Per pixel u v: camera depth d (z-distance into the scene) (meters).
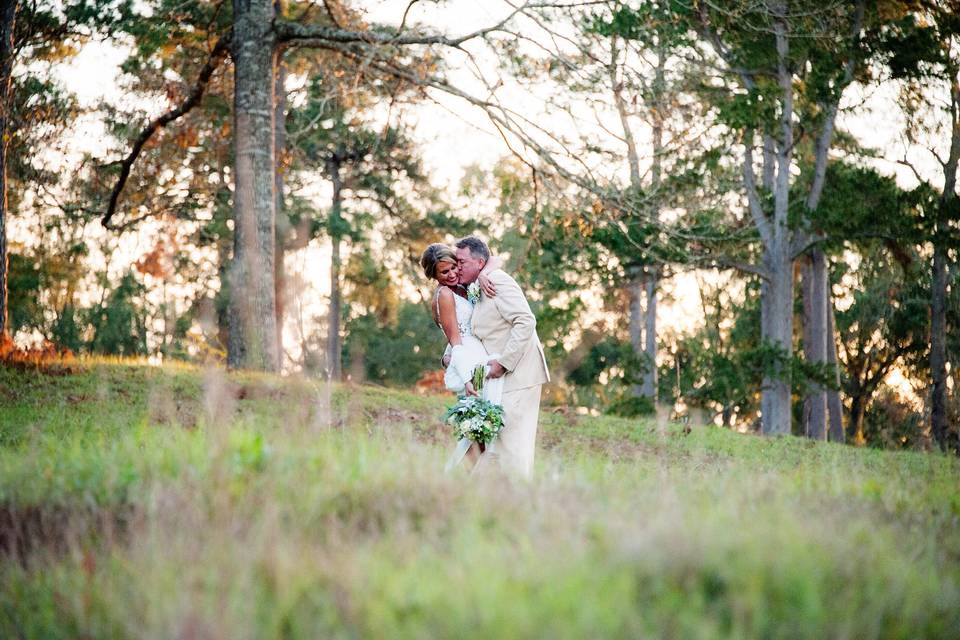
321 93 22.06
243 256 16.28
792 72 23.61
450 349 6.52
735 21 18.55
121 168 22.02
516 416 6.38
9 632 3.46
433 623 2.96
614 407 28.19
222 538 3.77
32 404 11.62
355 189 32.41
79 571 3.71
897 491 5.47
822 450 13.22
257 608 3.21
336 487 4.61
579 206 16.77
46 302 43.06
